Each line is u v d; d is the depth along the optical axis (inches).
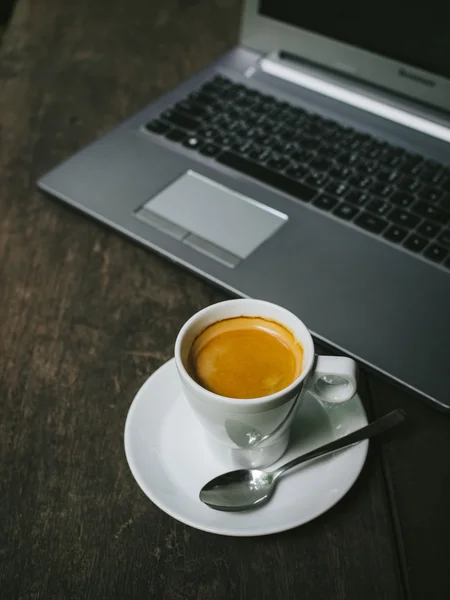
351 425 20.4
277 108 32.8
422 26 30.1
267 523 17.9
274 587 17.8
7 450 20.6
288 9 33.6
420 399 21.5
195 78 34.6
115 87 35.7
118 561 18.3
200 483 19.2
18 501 19.5
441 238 26.4
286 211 27.7
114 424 21.4
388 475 19.9
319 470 19.4
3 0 58.4
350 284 24.8
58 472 20.1
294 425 20.7
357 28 32.0
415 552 18.4
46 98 34.8
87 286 25.7
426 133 31.4
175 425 20.4
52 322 24.4
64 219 28.4
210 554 18.4
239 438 18.4
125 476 20.1
